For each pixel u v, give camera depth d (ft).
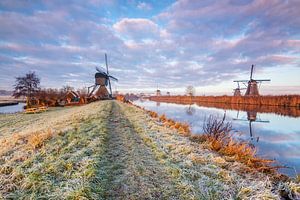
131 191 17.04
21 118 77.00
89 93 229.86
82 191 15.72
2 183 17.42
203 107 165.27
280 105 162.30
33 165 20.62
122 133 38.63
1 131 50.06
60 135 32.91
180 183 17.80
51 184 17.03
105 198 16.07
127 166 21.99
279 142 46.01
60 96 210.38
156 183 18.28
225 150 28.58
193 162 22.71
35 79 224.12
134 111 83.10
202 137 36.14
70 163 20.94
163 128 43.60
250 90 221.46
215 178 18.99
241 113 112.88
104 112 69.82
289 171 27.58
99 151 25.27
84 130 37.27
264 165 23.66
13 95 220.02
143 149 28.19
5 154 24.75
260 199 15.11
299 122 78.59
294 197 16.49
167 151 26.68
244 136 52.42
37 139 28.27
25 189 16.58
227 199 15.42
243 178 19.48
